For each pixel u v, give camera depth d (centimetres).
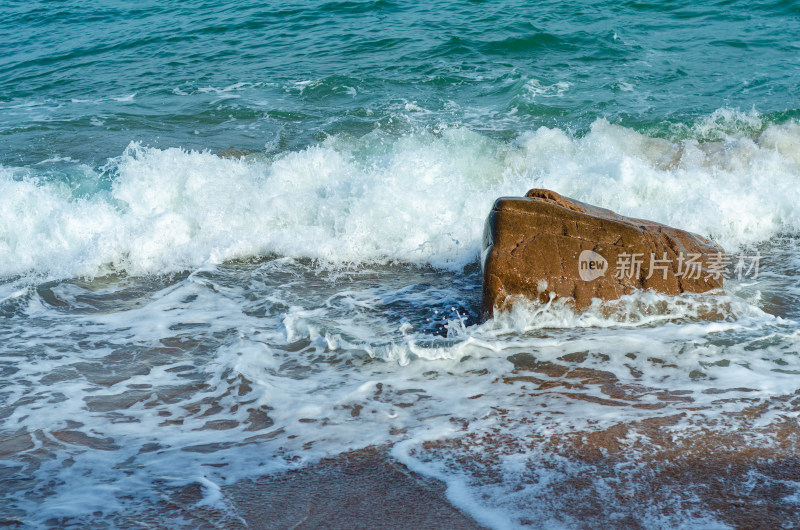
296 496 321
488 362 462
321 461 352
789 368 437
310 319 538
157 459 360
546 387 427
